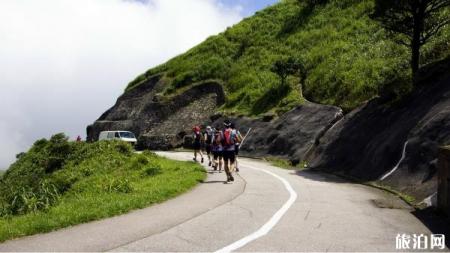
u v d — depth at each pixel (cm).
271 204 1077
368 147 1853
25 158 3775
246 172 1895
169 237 742
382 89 2317
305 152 2467
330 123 2522
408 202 1159
